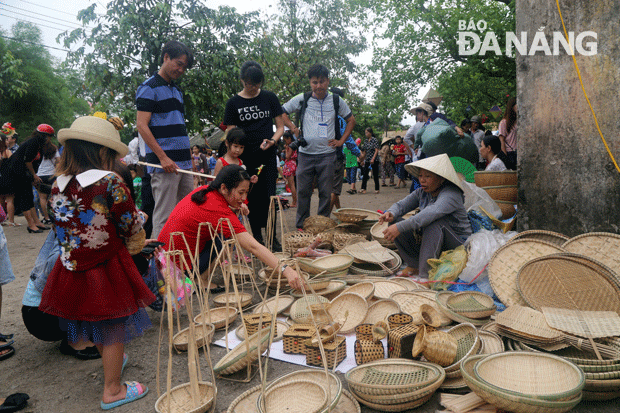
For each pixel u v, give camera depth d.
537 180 3.47
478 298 2.87
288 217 7.43
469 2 13.66
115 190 1.92
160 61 9.28
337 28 15.19
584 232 3.23
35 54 24.78
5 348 2.70
